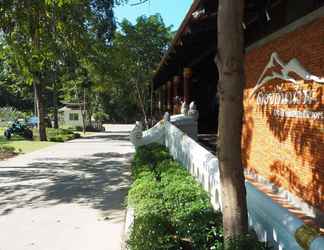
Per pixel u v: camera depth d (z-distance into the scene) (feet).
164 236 16.28
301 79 28.14
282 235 12.33
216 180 21.54
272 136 33.71
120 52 93.45
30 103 243.40
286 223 11.87
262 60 36.06
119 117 213.66
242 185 13.48
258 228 14.85
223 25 13.06
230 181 13.39
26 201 33.65
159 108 139.33
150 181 28.25
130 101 151.43
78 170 51.42
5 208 31.37
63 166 55.57
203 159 26.50
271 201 14.10
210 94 83.10
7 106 233.55
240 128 13.38
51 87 127.03
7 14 39.86
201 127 82.12
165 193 24.02
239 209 13.39
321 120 25.46
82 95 160.76
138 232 16.85
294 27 28.99
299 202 28.58
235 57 13.05
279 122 32.17
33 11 39.47
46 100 206.39
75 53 49.98
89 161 61.21
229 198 13.42
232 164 13.39
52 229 25.39
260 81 36.55
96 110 180.96
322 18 25.03
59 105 248.52
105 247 21.79
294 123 29.45
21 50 41.91
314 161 26.50
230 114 13.25
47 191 37.78
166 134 53.01
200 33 36.99
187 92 66.80
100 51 69.26
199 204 20.62
